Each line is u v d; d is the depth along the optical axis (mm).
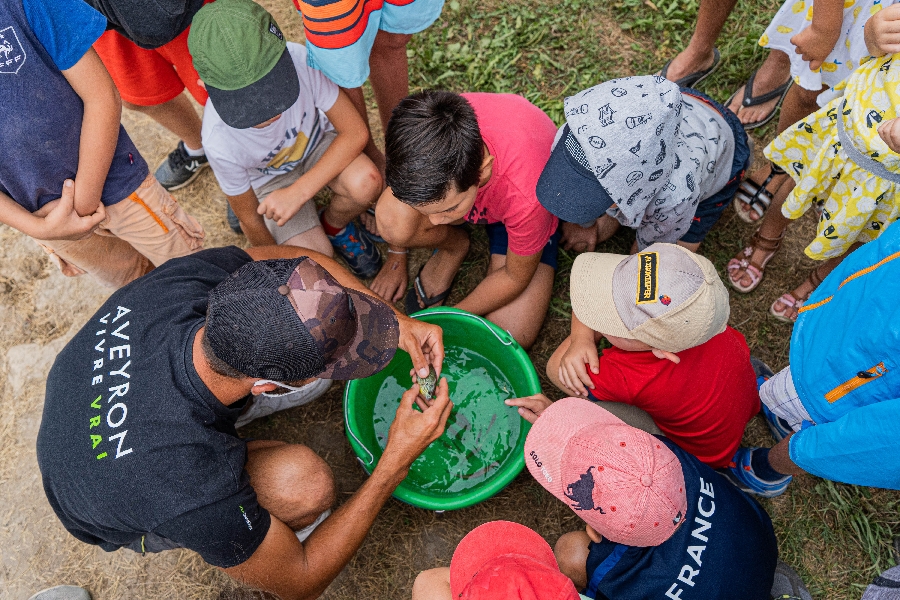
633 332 1843
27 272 2758
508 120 2125
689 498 1766
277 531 1736
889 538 2221
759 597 1768
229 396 1590
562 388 2379
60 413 1595
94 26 1731
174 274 1794
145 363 1575
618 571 1784
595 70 2943
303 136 2311
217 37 1773
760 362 2432
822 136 1988
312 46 1986
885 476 1614
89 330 1687
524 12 3041
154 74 2277
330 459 2490
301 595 1866
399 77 2494
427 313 2262
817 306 1824
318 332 1394
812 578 2219
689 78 2871
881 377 1584
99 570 2355
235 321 1379
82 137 1847
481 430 2406
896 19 1626
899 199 1848
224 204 2877
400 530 2344
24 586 2355
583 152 1862
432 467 2375
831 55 2098
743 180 2676
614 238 2699
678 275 1781
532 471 1922
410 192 1790
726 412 1997
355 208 2490
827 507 2285
